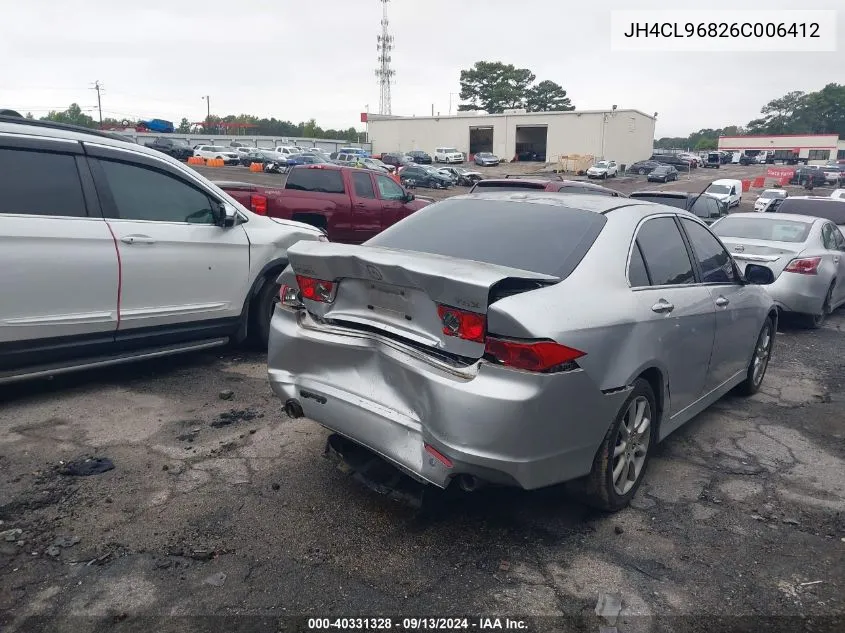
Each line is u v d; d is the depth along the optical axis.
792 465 4.51
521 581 3.06
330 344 3.51
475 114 75.94
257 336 6.36
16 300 4.55
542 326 3.00
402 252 3.63
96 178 5.03
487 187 12.10
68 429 4.46
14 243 4.51
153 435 4.43
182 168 5.62
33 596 2.81
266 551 3.19
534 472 3.09
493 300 3.03
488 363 3.00
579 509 3.75
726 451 4.71
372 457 3.77
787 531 3.62
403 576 3.05
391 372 3.29
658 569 3.21
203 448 4.27
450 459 3.02
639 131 75.31
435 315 3.17
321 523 3.45
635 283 3.76
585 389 3.19
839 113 133.50
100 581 2.93
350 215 11.80
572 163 66.00
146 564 3.06
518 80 114.00
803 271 8.66
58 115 112.69
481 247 3.71
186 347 5.68
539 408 2.99
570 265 3.48
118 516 3.44
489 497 3.82
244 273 6.00
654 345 3.70
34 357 4.73
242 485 3.81
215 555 3.15
